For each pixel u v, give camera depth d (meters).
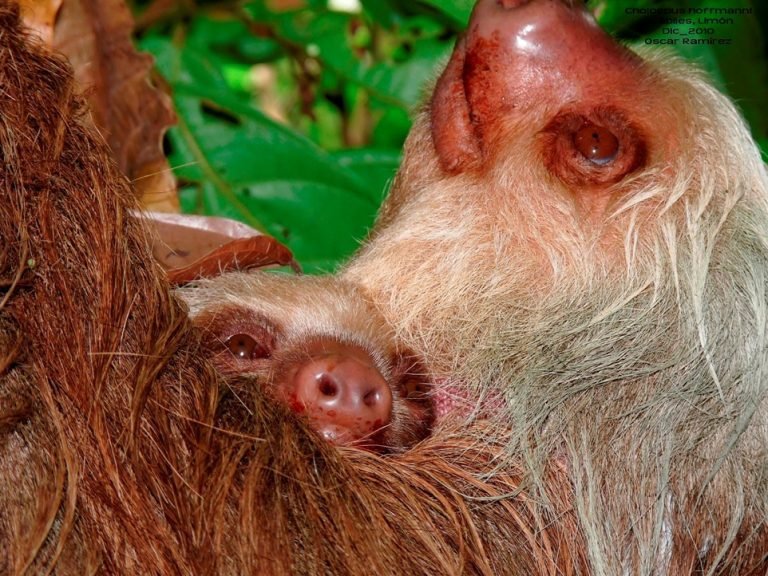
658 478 0.49
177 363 0.46
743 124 0.53
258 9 0.68
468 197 0.52
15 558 0.43
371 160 0.62
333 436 0.48
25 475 0.44
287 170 0.60
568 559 0.48
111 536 0.44
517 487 0.48
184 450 0.45
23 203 0.45
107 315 0.45
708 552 0.49
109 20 0.53
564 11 0.51
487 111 0.51
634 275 0.51
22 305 0.44
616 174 0.51
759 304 0.50
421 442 0.50
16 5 0.46
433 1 0.59
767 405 0.50
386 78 0.65
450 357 0.52
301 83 0.70
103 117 0.53
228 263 0.53
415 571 0.46
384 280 0.53
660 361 0.50
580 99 0.51
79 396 0.44
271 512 0.45
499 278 0.52
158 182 0.54
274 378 0.49
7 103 0.45
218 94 0.61
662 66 0.52
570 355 0.50
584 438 0.50
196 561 0.44
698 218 0.51
